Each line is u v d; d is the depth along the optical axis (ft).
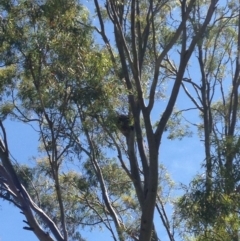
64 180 64.34
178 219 55.01
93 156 54.54
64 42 50.65
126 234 56.08
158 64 53.01
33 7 51.42
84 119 51.08
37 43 50.47
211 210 45.21
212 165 46.29
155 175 49.80
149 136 50.65
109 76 51.31
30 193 62.28
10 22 50.60
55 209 64.44
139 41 57.00
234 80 63.82
